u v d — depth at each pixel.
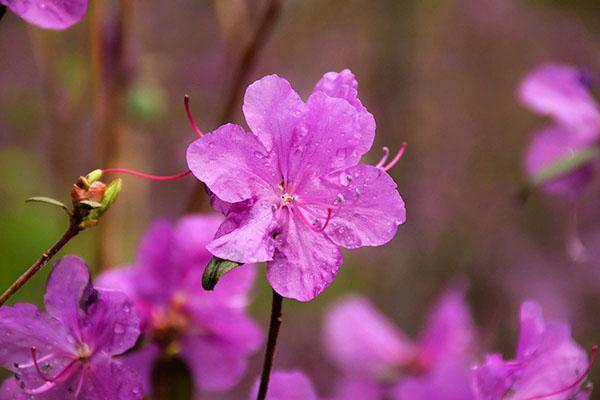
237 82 0.61
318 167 0.46
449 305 0.65
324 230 0.46
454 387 0.48
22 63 1.06
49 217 0.96
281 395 0.48
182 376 0.52
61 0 0.47
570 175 0.61
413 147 1.05
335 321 0.67
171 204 1.04
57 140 0.86
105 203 0.46
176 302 0.53
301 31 0.98
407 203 1.02
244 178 0.46
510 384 0.47
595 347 0.48
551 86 0.61
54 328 0.47
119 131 0.64
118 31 0.64
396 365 0.66
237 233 0.46
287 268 0.46
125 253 0.79
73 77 0.80
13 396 0.47
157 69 0.72
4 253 0.93
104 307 0.46
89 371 0.47
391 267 0.98
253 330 0.53
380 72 1.05
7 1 0.47
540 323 0.47
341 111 0.46
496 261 1.06
